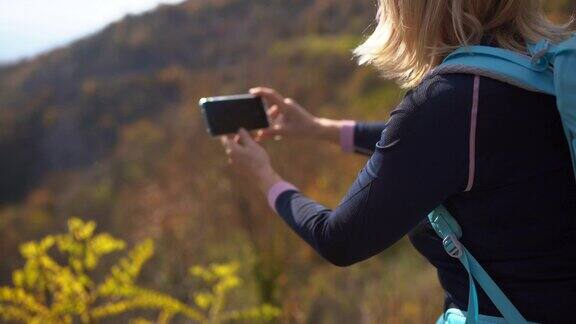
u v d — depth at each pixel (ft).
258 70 36.01
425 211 3.77
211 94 34.40
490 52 3.74
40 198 52.60
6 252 24.32
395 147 3.76
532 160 3.68
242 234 19.34
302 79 36.55
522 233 3.75
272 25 51.57
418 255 20.03
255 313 10.78
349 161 24.07
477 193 3.75
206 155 25.90
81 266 8.91
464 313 4.06
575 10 4.41
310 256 18.69
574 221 3.75
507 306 3.80
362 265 19.42
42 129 67.56
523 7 4.00
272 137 6.41
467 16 3.89
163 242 21.02
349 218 3.93
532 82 3.64
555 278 3.77
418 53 4.07
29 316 8.80
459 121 3.65
